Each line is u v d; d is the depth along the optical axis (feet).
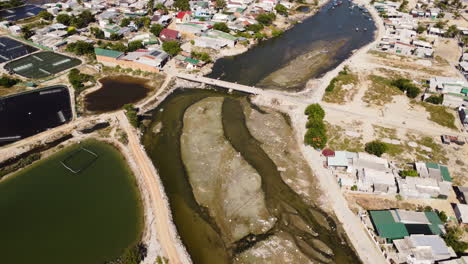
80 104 322.75
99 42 451.12
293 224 203.82
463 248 180.75
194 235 196.75
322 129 279.69
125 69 386.11
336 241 193.06
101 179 235.81
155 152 264.31
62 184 231.09
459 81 355.77
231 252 187.01
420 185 220.84
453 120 305.94
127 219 205.46
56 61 410.31
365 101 335.88
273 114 314.96
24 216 206.90
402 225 194.49
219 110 318.24
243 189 228.63
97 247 187.93
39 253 185.16
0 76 368.68
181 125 297.33
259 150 267.39
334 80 373.40
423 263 173.37
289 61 433.48
